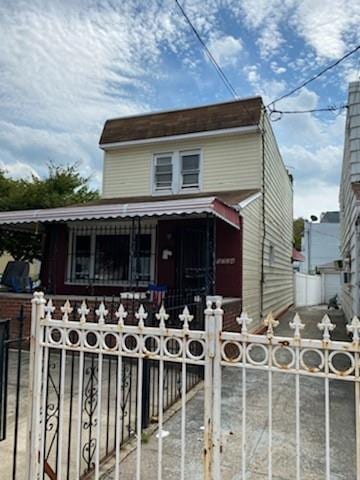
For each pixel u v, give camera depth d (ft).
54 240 34.91
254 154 34.63
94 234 34.58
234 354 19.11
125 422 13.16
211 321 7.31
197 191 36.19
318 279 76.69
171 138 36.96
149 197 36.83
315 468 10.18
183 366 7.54
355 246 29.50
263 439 11.99
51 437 11.37
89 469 9.84
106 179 40.19
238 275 28.63
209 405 7.20
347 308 40.50
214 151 36.01
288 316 45.96
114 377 17.94
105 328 8.14
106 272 33.76
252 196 31.48
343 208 46.24
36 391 8.48
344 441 11.94
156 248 32.37
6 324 9.39
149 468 10.09
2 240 49.88
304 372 6.70
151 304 15.98
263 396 16.33
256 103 34.86
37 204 51.72
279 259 46.60
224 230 29.50
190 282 30.89
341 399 16.01
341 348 6.48
